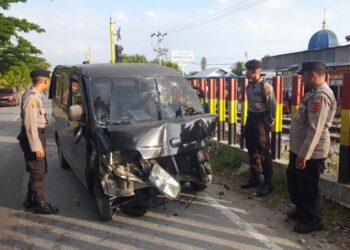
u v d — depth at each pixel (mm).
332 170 6391
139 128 4953
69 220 5309
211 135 5578
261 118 5969
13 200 6227
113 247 4461
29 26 33469
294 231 4688
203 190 6359
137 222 5141
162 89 5805
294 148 4676
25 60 37969
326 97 4254
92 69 5941
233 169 7480
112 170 4809
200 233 4742
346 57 26453
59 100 7688
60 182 7195
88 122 5285
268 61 37719
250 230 4766
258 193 5945
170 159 5273
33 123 5254
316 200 4609
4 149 10695
